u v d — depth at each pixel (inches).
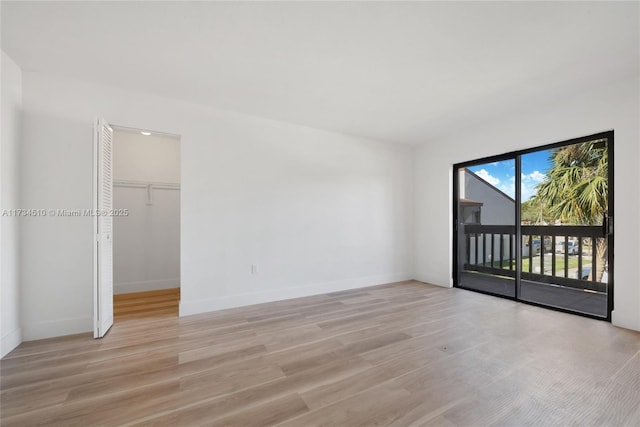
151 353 79.8
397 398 58.4
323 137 152.6
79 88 98.7
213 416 52.9
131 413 53.8
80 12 65.4
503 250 168.9
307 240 145.9
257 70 93.0
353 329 98.0
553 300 130.3
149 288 159.9
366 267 166.6
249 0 62.6
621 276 97.8
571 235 147.1
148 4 63.4
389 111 127.6
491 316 111.0
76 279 96.3
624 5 63.0
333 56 84.9
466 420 51.5
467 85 102.8
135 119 107.3
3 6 62.6
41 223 92.0
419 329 97.7
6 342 79.9
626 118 96.7
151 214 161.3
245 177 129.3
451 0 62.5
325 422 51.2
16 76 87.4
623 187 97.3
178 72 94.1
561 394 59.4
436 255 170.6
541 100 115.2
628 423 50.4
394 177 179.0
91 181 99.4
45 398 58.6
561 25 70.3
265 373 68.8
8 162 82.7
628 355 76.9
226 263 123.6
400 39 76.7
